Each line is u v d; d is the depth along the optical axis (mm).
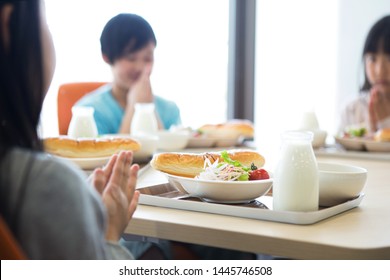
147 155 1854
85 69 3059
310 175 1052
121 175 973
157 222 1037
